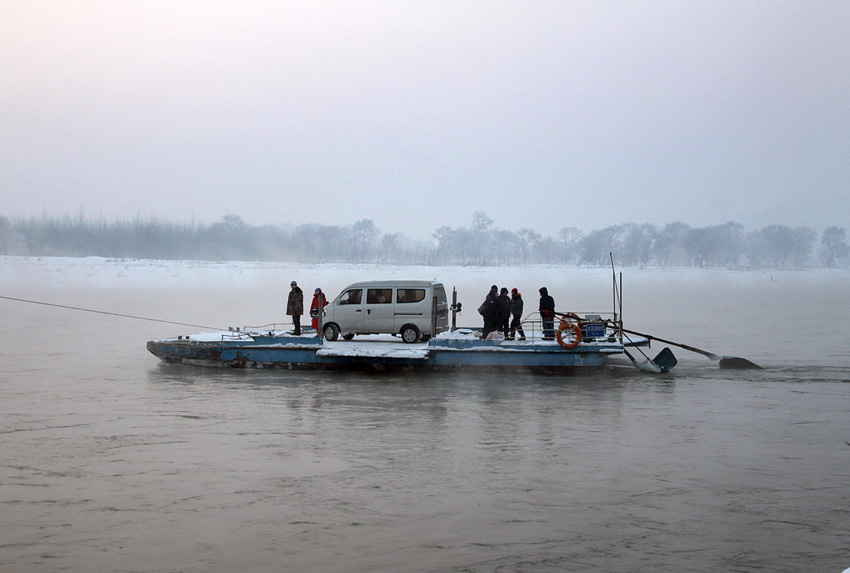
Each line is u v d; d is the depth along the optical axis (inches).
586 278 5477.4
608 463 504.1
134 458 510.6
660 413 655.1
